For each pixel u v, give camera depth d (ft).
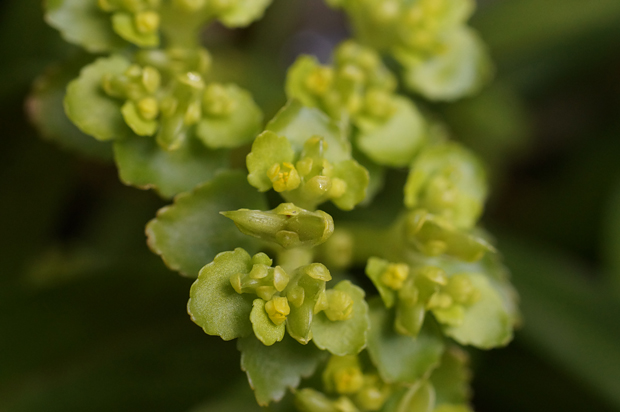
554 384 0.65
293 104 0.53
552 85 0.85
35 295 0.60
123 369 0.61
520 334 0.64
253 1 0.57
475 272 0.56
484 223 0.68
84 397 0.61
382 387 0.54
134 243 0.68
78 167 0.69
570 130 0.89
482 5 0.93
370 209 0.66
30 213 0.65
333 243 0.56
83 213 0.71
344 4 0.59
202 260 0.53
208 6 0.56
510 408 0.66
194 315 0.51
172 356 0.61
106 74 0.54
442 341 0.54
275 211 0.50
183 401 0.61
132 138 0.54
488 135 0.74
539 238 0.78
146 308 0.61
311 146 0.52
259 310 0.50
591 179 0.78
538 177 0.87
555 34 0.71
